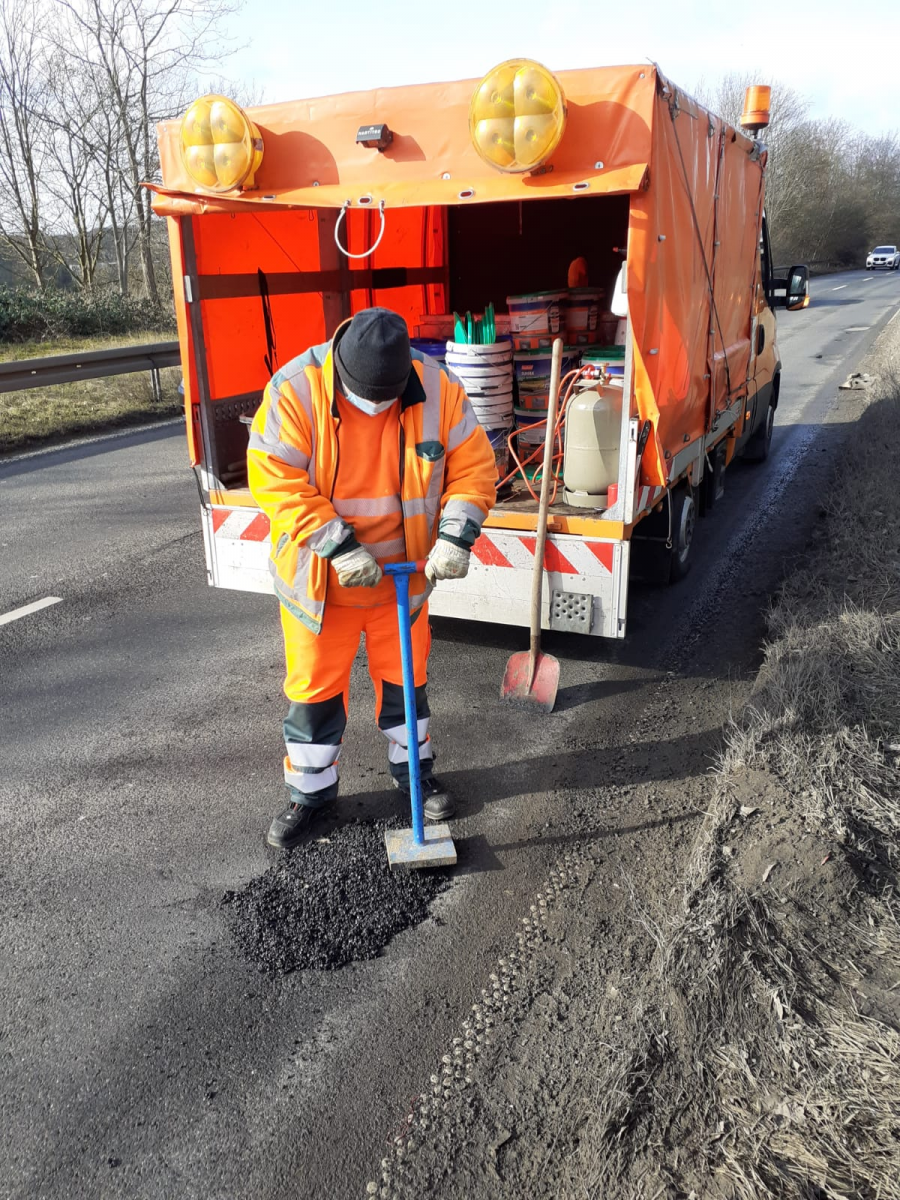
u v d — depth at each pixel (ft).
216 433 15.47
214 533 15.53
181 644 16.48
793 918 8.71
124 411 37.58
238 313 15.76
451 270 21.75
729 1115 6.82
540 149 11.01
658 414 12.56
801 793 10.41
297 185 12.93
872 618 14.44
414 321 21.33
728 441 21.03
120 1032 8.11
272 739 13.19
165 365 39.68
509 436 15.29
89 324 58.75
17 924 9.46
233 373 15.81
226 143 12.70
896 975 8.15
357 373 8.73
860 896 9.07
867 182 192.65
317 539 9.20
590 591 13.32
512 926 9.31
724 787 10.96
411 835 10.46
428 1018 8.18
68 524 23.68
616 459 13.38
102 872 10.28
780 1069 7.22
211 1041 7.99
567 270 20.70
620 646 16.08
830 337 62.39
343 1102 7.37
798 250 168.25
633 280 11.62
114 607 18.21
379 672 10.92
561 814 11.19
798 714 11.87
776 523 22.57
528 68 10.80
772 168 157.99
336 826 11.07
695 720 13.38
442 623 17.30
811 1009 7.78
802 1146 6.52
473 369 15.33
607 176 11.24
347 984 8.61
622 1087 7.06
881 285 122.72
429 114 12.02
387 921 9.41
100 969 8.84
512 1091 7.39
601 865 10.19
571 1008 8.21
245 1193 6.67
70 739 13.21
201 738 13.21
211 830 11.04
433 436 9.66
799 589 17.16
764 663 14.57
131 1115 7.30
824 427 33.78
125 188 72.84
